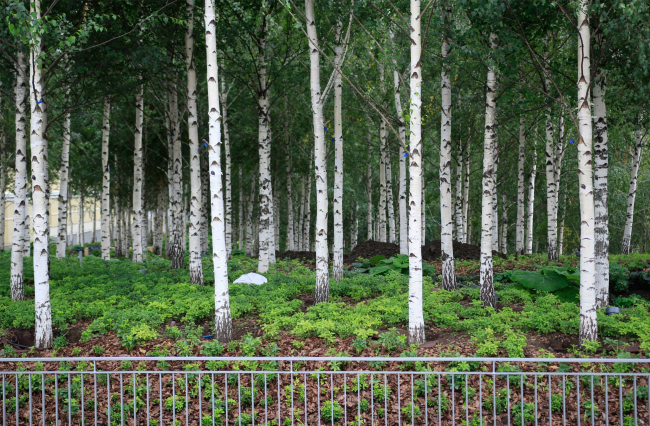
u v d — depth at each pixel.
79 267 17.98
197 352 8.10
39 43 8.88
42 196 8.71
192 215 13.96
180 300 11.20
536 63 10.10
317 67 11.46
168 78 15.70
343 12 12.32
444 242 12.86
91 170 26.75
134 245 20.08
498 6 9.17
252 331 9.40
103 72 13.91
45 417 6.40
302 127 25.02
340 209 14.72
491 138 10.62
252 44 18.03
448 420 6.43
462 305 11.14
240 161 27.19
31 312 10.30
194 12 13.78
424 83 20.03
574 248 36.44
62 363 7.88
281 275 15.39
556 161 21.22
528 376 7.02
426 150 24.28
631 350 7.49
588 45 7.90
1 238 25.41
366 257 21.45
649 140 22.69
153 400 6.91
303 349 8.19
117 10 13.68
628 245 20.95
